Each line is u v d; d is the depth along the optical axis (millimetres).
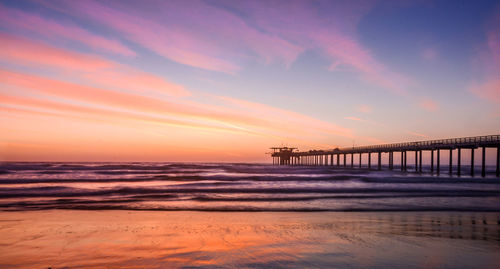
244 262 6391
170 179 37000
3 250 7359
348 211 14312
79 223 10984
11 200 17453
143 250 7402
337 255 6922
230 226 10555
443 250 7465
